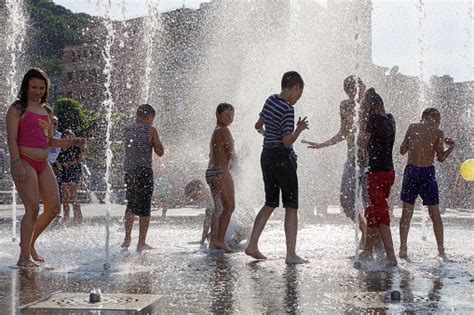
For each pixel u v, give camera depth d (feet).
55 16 185.06
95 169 99.45
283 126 17.79
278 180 17.81
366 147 17.98
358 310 10.47
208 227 22.98
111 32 29.68
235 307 10.73
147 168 21.58
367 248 18.15
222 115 21.67
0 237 25.80
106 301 11.27
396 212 43.11
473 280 13.89
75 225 33.30
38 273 14.97
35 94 17.07
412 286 13.02
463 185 52.37
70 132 34.63
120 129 106.63
